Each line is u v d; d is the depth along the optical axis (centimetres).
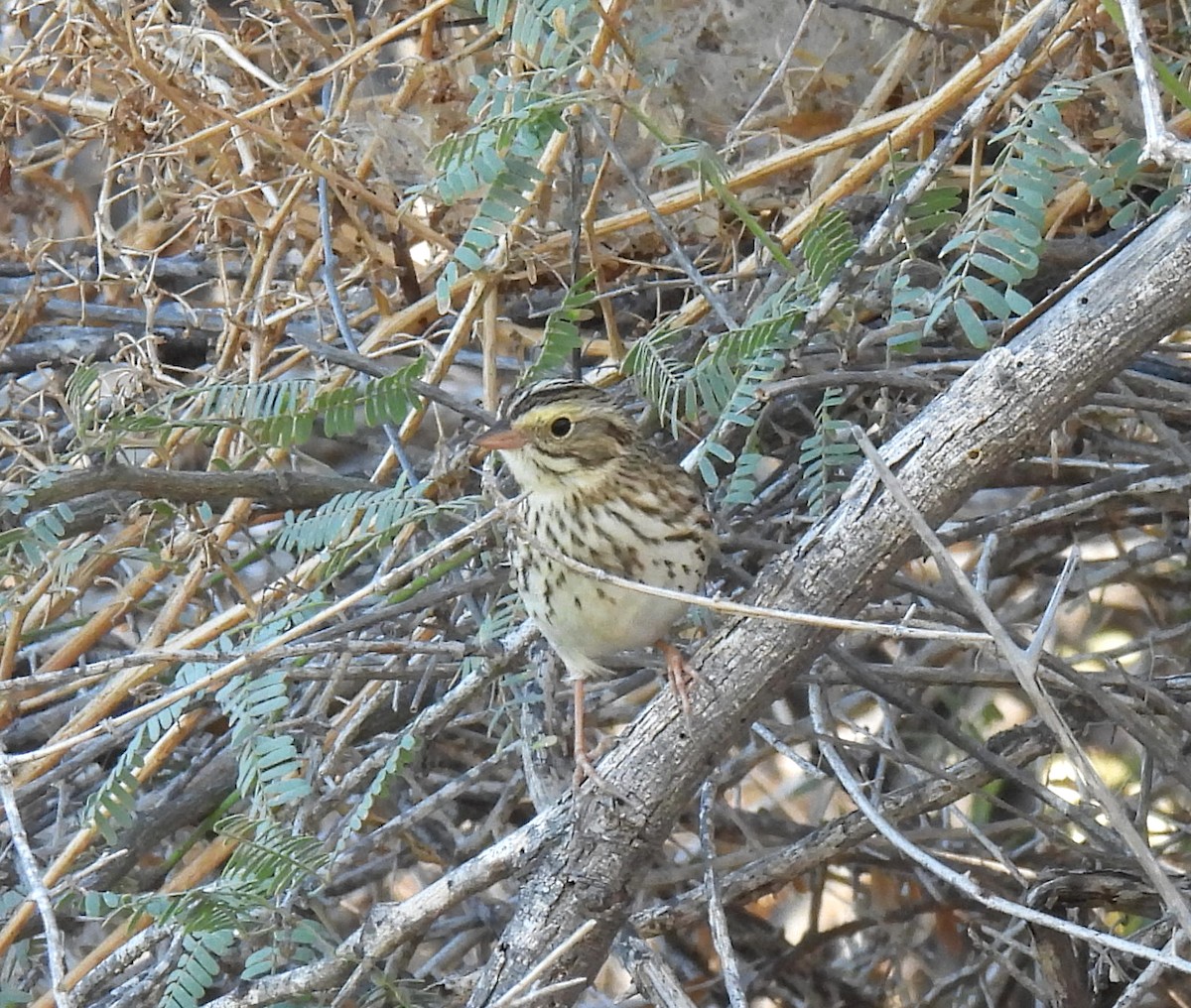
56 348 704
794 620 358
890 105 658
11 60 657
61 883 477
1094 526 705
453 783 566
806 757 733
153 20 641
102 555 582
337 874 613
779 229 659
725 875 593
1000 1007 665
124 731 559
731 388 497
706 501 534
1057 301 411
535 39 505
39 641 682
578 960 417
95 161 755
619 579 374
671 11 653
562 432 478
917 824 683
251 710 490
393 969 509
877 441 570
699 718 408
